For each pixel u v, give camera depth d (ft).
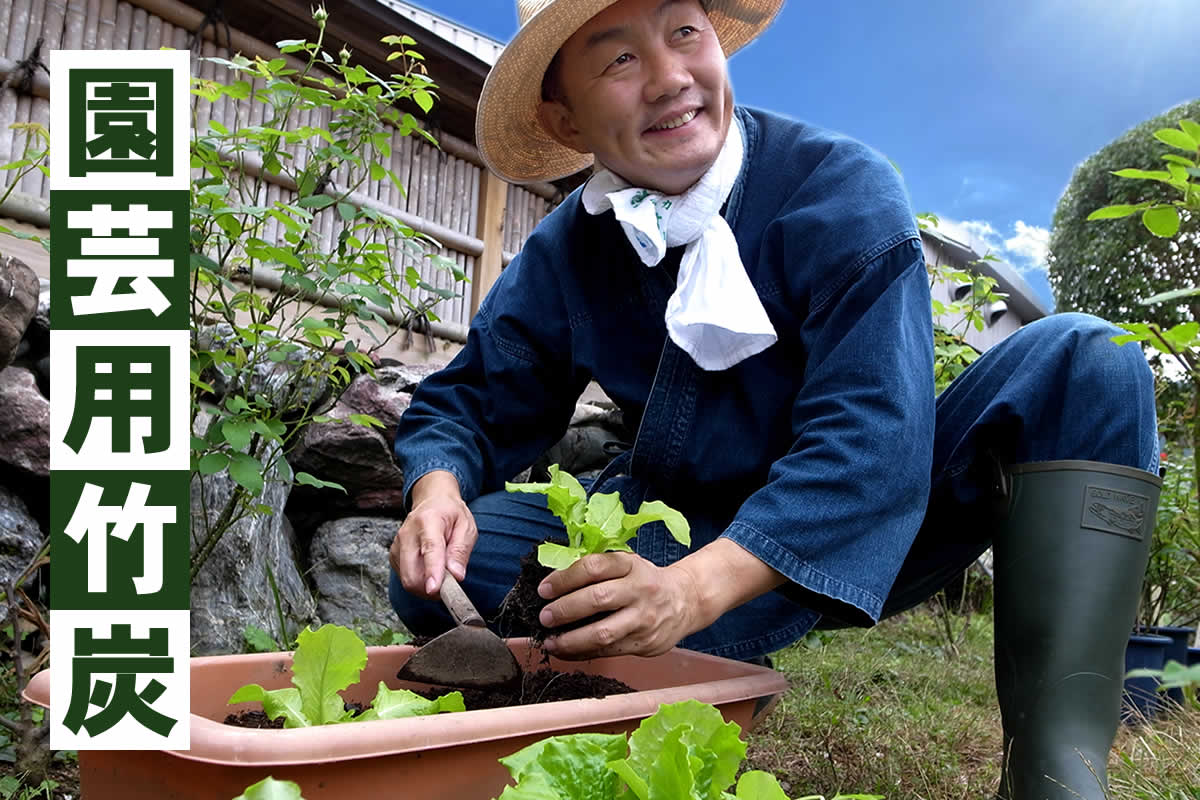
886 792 5.80
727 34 6.29
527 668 4.71
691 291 5.14
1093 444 5.03
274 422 6.46
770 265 5.29
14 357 8.35
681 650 4.83
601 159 5.35
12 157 9.18
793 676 9.23
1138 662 9.92
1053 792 4.61
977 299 11.71
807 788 5.93
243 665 4.15
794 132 5.64
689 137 4.94
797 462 4.42
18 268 7.02
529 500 5.84
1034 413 5.17
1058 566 4.86
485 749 3.35
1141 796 5.16
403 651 4.58
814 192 5.24
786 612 5.42
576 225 6.08
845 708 7.84
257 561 8.74
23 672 5.59
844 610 4.30
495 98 5.63
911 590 6.27
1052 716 4.79
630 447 6.63
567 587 3.90
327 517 10.56
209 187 6.05
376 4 10.99
